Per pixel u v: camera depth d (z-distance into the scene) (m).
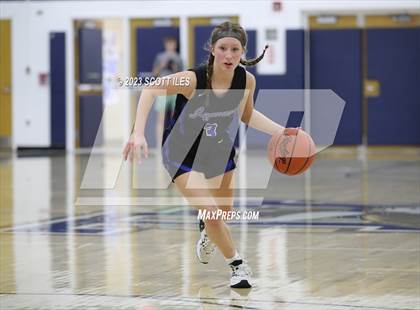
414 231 16.97
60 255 14.73
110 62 45.72
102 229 17.86
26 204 22.33
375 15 40.75
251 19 40.75
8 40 43.44
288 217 19.19
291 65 40.47
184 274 12.91
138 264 13.79
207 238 12.68
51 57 43.06
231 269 12.02
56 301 11.15
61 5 42.78
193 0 41.19
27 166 34.53
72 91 43.06
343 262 13.73
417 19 40.47
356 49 40.94
